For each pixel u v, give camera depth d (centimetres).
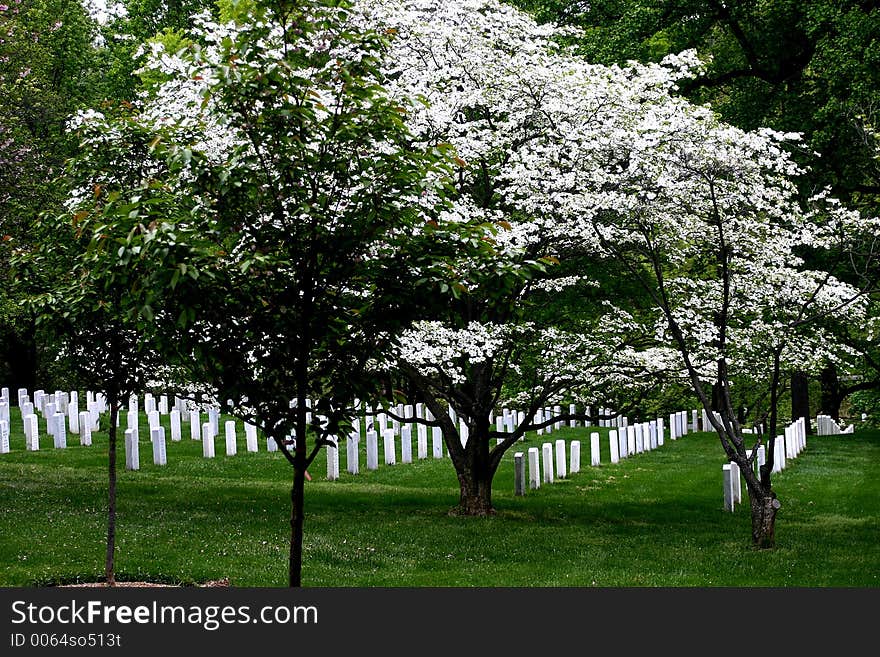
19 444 2314
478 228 761
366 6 1432
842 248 1570
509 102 1540
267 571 1205
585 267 1645
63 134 2509
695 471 2397
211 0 3002
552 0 2256
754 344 1577
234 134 821
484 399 1712
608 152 1433
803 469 2477
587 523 1689
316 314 750
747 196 1431
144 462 2162
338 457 2150
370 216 732
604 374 1584
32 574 1123
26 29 2698
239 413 805
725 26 2369
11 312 1532
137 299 738
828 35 2019
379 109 732
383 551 1382
